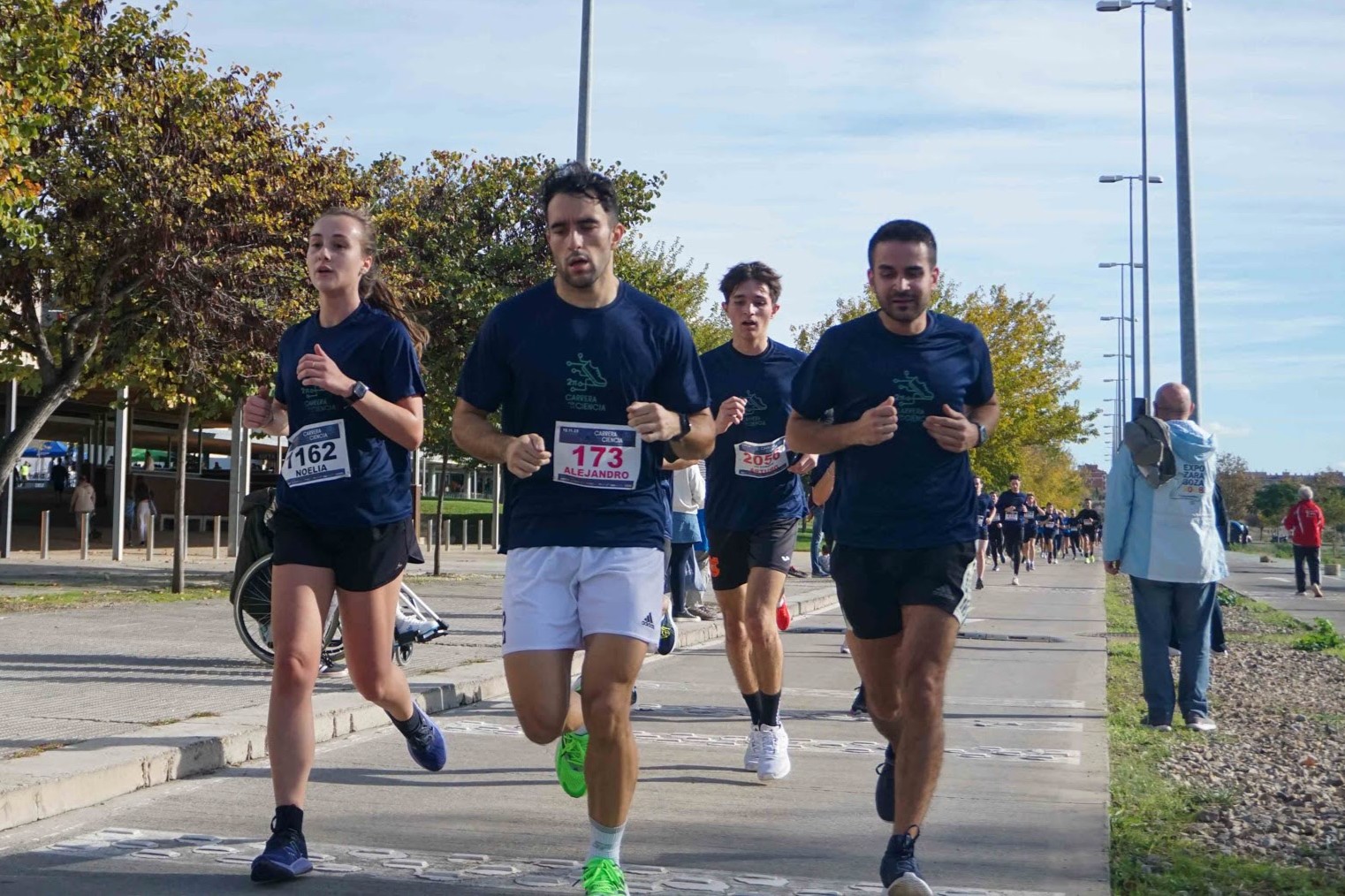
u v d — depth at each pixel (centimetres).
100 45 1653
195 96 1691
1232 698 1111
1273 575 4456
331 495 535
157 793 649
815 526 1941
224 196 1703
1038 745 841
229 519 3159
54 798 600
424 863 531
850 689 1101
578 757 545
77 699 840
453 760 749
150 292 1738
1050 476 8094
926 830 604
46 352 1742
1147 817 638
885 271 506
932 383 507
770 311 721
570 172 476
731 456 707
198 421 3703
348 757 749
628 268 3266
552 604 462
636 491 470
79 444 4147
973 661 1349
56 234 1608
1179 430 921
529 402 473
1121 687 1145
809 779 718
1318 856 572
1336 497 10231
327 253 553
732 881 514
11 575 2155
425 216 2356
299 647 518
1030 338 4447
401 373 548
